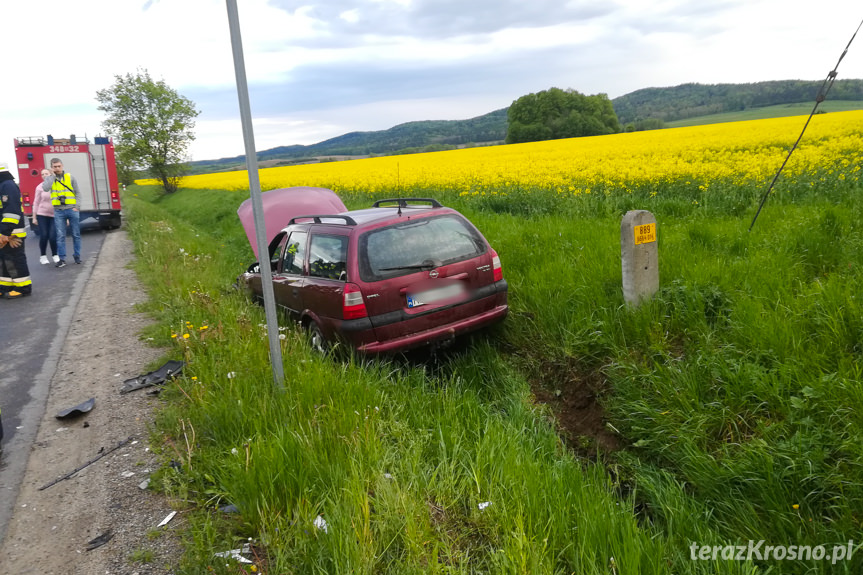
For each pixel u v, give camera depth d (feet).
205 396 14.35
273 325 14.29
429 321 17.12
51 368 19.26
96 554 9.69
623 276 17.07
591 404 15.30
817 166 39.63
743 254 20.36
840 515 9.36
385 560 8.79
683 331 15.38
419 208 19.29
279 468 10.65
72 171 67.36
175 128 147.02
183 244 45.37
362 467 10.74
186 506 10.78
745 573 8.50
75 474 12.34
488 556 8.82
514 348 18.75
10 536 10.39
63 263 41.04
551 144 135.44
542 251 25.26
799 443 10.41
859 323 12.72
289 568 8.72
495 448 11.80
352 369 15.66
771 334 13.33
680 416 12.61
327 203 32.01
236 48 13.09
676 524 10.13
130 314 25.27
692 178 42.32
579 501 10.12
